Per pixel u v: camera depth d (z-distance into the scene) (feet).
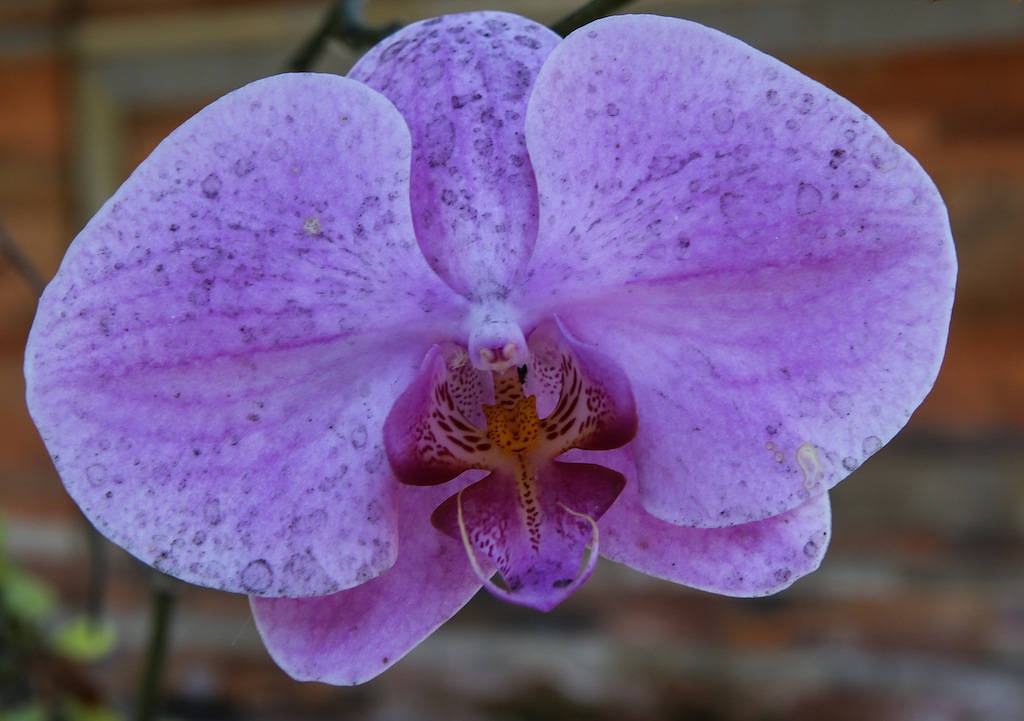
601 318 0.80
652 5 1.65
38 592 1.14
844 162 0.75
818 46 1.65
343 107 0.74
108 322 0.75
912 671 1.69
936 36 1.62
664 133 0.75
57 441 0.75
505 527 0.79
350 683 0.79
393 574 0.80
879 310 0.77
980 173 1.67
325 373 0.79
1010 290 1.68
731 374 0.79
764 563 0.80
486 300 0.78
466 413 0.83
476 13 0.79
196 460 0.77
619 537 0.81
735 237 0.77
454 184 0.77
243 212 0.75
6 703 1.15
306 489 0.79
